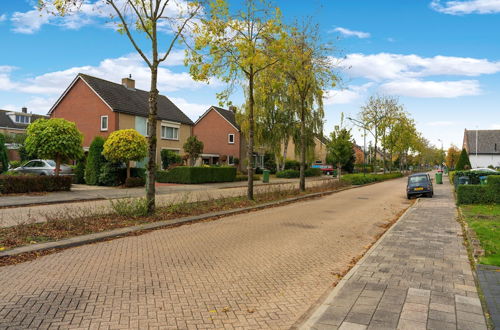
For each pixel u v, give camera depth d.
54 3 9.28
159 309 4.14
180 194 17.89
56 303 4.22
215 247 7.23
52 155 18.17
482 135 72.81
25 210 11.60
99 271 5.49
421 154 72.88
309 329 3.54
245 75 15.92
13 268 5.56
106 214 10.31
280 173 39.06
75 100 30.88
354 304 4.14
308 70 18.59
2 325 3.63
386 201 17.64
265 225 9.94
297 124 36.38
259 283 5.17
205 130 46.31
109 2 9.94
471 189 14.25
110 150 20.08
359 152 83.31
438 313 3.88
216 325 3.80
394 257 6.28
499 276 5.02
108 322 3.77
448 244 7.34
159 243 7.50
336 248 7.46
